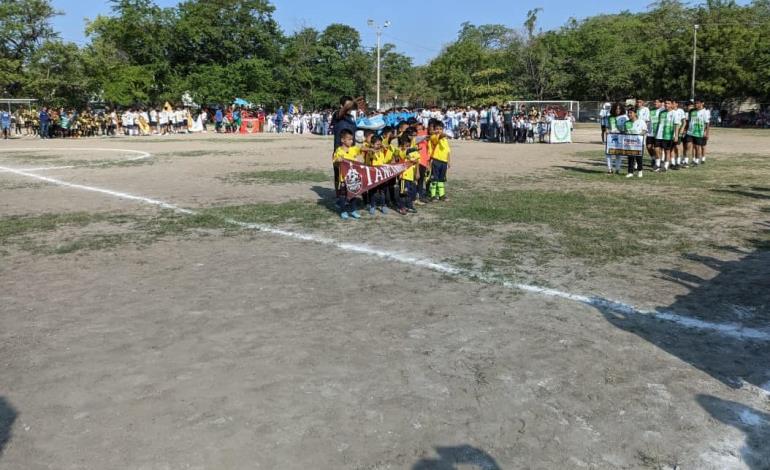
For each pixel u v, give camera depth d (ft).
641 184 48.14
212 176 55.11
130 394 13.62
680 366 15.07
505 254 26.05
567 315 18.57
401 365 15.11
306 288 21.39
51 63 167.73
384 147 35.94
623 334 17.08
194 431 12.09
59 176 55.83
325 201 40.60
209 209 37.70
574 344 16.38
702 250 26.58
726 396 13.57
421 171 39.52
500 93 222.48
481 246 27.55
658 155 57.26
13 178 54.49
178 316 18.53
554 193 43.32
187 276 22.95
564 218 33.99
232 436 11.92
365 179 33.94
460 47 243.60
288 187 47.70
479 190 45.01
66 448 11.53
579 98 223.10
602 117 99.55
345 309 19.17
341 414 12.78
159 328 17.56
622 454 11.37
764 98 181.88
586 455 11.34
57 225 32.99
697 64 181.47
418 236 29.78
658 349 16.08
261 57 217.77
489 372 14.73
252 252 26.71
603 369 14.87
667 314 18.67
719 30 180.75
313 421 12.49
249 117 161.58
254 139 123.34
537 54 220.43
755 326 17.74
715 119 180.65
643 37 240.73
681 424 12.42
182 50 201.36
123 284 21.94
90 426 12.31
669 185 47.42
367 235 30.12
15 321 18.25
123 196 43.32
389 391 13.78
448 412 12.87
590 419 12.59
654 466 11.02
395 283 21.97
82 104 177.58
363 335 17.03
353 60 239.71
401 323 17.94
